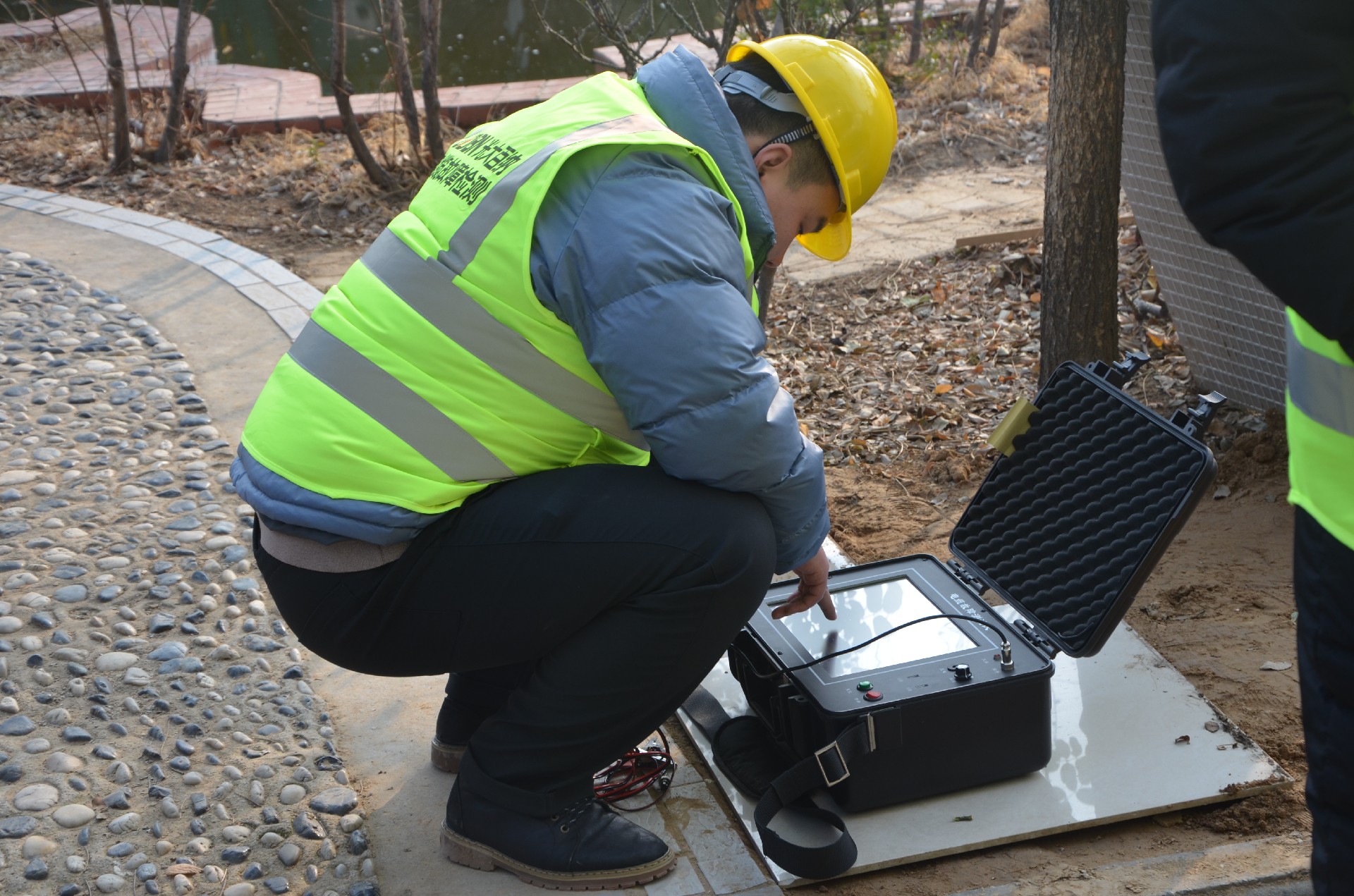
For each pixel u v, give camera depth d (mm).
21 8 11148
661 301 1645
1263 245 1191
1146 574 2006
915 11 8617
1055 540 2203
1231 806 2096
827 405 4211
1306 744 1446
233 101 8234
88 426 3826
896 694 1995
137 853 2074
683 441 1696
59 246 5641
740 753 2191
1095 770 2156
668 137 1733
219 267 5375
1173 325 4391
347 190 6508
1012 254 5125
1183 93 1206
